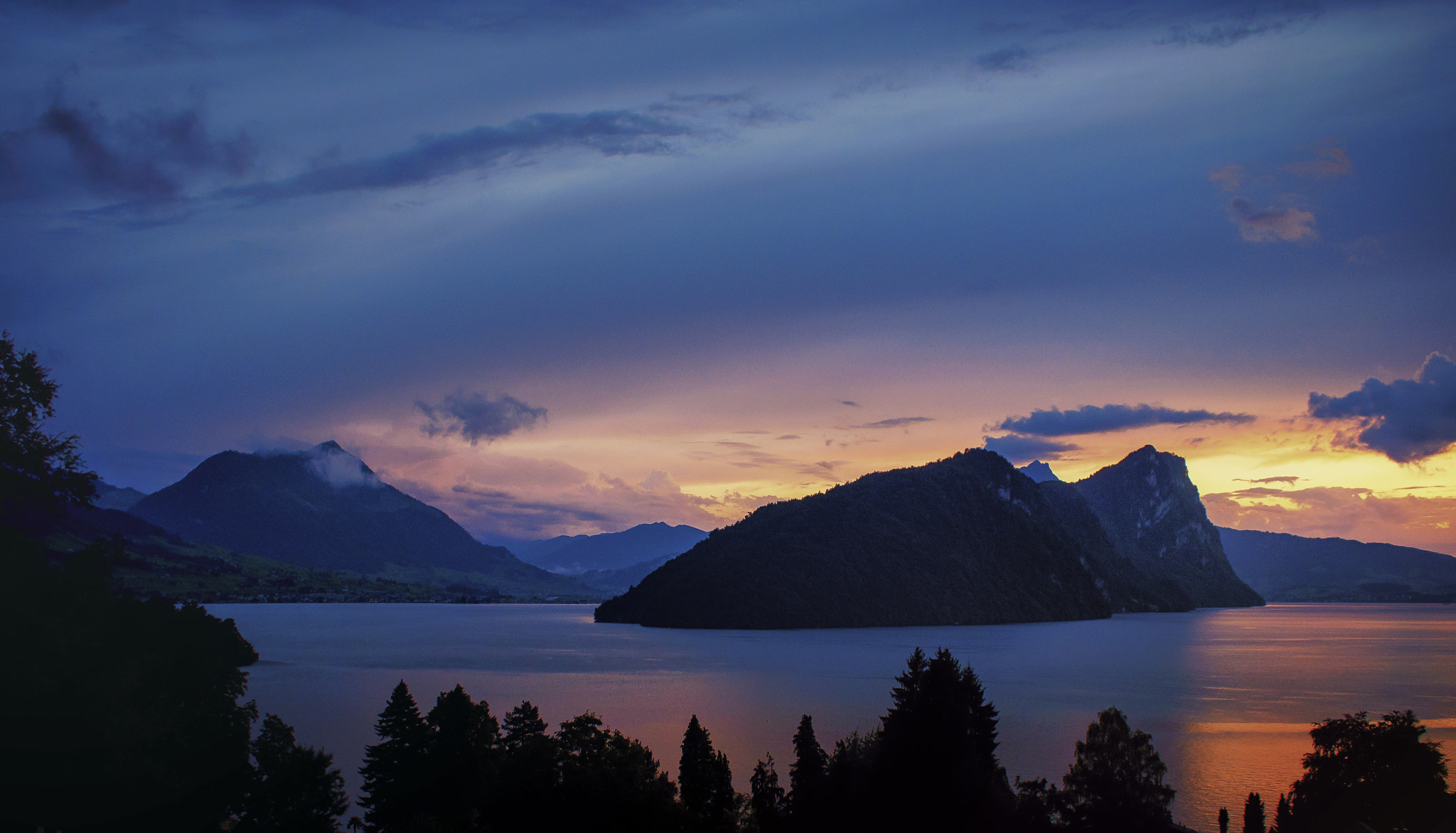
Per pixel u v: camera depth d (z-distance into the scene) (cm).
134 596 6881
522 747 6831
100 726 4666
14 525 5525
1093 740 6038
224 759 6059
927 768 6144
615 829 6066
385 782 6731
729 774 6862
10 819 4422
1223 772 9544
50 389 5378
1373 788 6188
